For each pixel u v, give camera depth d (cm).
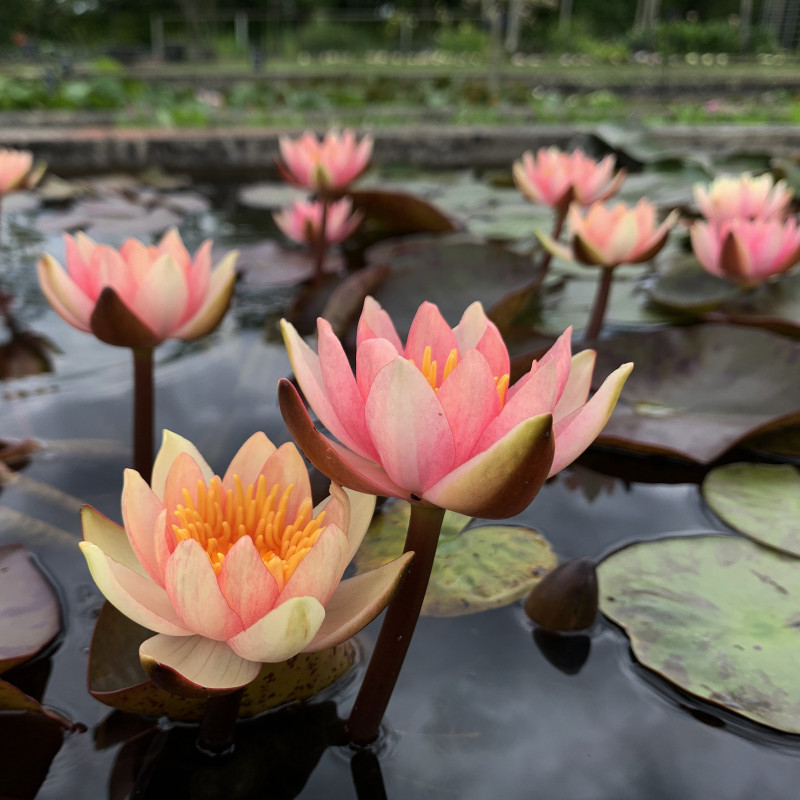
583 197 89
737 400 58
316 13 789
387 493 32
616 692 39
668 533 49
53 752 35
